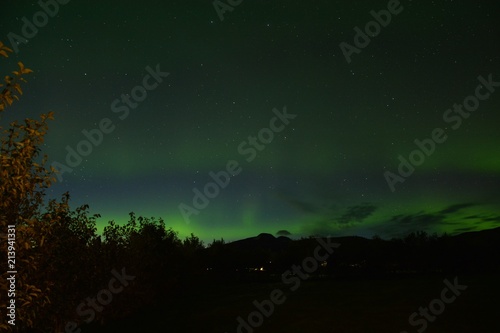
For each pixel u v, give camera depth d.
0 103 4.29
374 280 33.62
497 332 11.59
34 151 4.79
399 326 12.85
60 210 5.57
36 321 8.49
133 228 19.77
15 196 4.49
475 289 20.80
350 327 13.12
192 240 33.34
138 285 18.59
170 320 16.47
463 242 44.06
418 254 43.59
